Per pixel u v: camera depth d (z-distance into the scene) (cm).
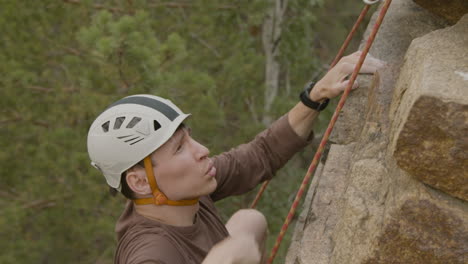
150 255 180
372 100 240
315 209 234
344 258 189
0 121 711
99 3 752
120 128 190
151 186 193
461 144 155
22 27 674
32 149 709
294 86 952
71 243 760
